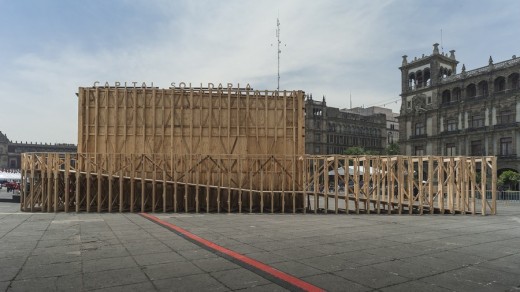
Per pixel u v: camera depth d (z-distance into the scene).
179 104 19.83
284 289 5.72
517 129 48.31
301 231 11.75
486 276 6.58
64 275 6.43
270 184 19.19
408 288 5.85
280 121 20.05
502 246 9.43
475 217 17.02
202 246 9.06
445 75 62.62
